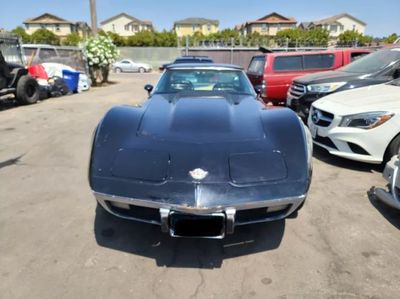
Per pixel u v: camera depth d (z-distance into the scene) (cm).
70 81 1204
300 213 293
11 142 527
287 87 785
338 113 382
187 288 204
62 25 7100
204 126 250
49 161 434
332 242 250
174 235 215
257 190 208
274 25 6838
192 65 405
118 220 283
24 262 227
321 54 790
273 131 242
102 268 222
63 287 204
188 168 213
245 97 341
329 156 449
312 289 202
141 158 221
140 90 1340
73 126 646
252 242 252
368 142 364
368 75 548
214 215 205
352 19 6700
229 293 200
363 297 195
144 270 221
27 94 923
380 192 297
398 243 248
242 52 2159
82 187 351
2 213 293
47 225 274
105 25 7162
